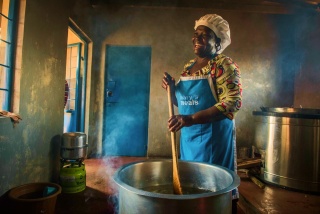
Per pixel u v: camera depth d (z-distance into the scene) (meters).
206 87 1.42
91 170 3.74
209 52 1.52
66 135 2.92
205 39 1.48
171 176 1.34
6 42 2.19
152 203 0.81
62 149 2.90
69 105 4.70
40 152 2.66
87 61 4.49
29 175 2.45
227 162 1.44
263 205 2.39
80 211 2.30
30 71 2.41
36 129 2.57
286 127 2.90
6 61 2.24
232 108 1.22
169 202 0.80
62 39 3.11
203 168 1.24
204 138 1.43
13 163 2.17
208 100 1.43
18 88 2.24
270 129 3.08
